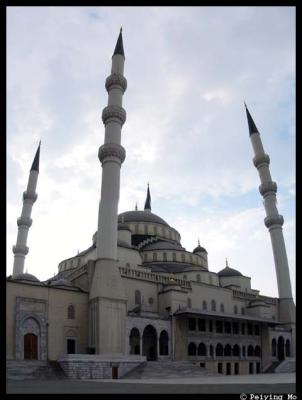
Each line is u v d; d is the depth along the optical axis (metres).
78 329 63.72
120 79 77.94
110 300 64.06
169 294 76.19
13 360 53.59
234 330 85.88
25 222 93.19
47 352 59.47
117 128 74.69
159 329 70.88
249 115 110.00
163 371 60.31
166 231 107.88
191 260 99.25
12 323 57.28
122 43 83.62
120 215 109.31
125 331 64.81
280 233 101.31
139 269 84.50
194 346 76.50
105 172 71.88
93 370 56.12
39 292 61.22
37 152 99.50
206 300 85.50
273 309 98.56
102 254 67.38
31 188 95.62
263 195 104.12
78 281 71.00
